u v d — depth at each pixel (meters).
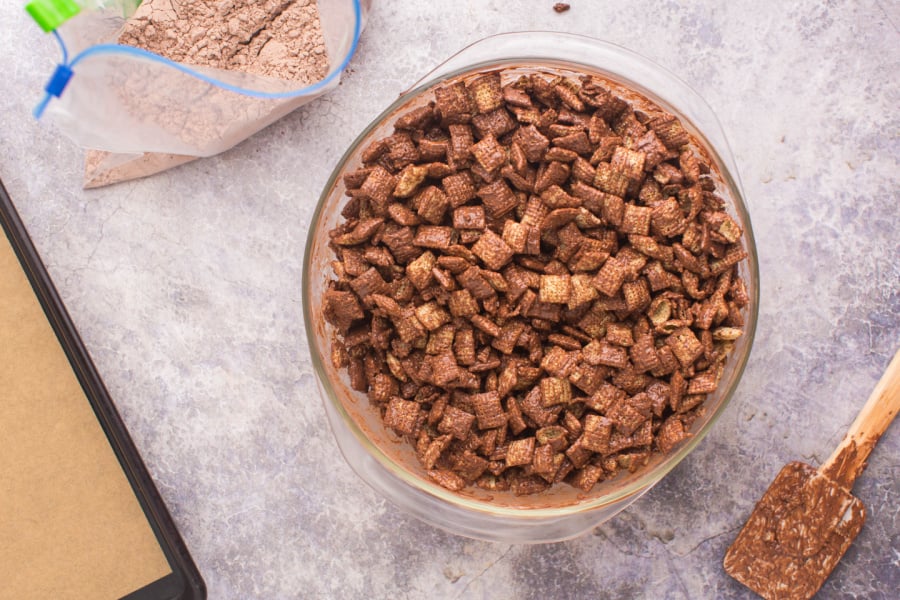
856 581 0.90
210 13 0.86
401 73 0.91
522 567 0.91
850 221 0.90
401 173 0.80
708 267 0.80
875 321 0.90
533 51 0.87
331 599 0.92
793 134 0.90
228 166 0.91
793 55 0.90
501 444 0.80
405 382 0.81
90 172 0.91
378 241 0.80
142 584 0.89
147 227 0.91
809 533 0.89
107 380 0.92
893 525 0.89
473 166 0.80
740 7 0.90
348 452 0.88
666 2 0.90
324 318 0.82
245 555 0.92
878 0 0.89
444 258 0.78
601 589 0.91
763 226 0.90
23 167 0.91
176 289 0.91
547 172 0.79
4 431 0.87
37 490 0.88
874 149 0.90
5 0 0.90
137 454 0.90
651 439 0.79
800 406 0.90
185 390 0.92
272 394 0.92
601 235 0.80
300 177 0.91
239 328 0.91
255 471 0.92
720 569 0.90
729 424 0.90
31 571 0.88
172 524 0.90
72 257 0.91
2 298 0.88
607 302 0.79
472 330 0.80
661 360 0.78
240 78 0.86
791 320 0.90
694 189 0.79
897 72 0.89
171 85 0.84
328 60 0.88
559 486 0.81
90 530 0.88
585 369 0.79
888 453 0.90
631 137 0.81
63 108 0.82
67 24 0.82
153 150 0.88
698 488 0.91
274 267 0.91
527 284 0.79
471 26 0.91
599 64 0.86
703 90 0.90
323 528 0.92
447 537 0.91
